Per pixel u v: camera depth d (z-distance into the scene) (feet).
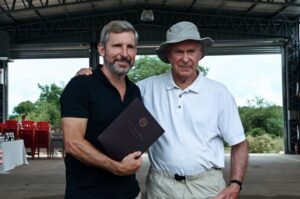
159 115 7.88
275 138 76.23
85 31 58.39
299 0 49.42
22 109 94.79
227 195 7.69
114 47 6.87
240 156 7.87
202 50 7.86
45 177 31.12
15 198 23.02
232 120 7.80
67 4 49.88
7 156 35.12
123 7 57.82
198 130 7.70
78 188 6.95
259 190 25.18
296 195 23.71
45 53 60.29
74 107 6.80
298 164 40.73
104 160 6.61
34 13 54.80
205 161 7.71
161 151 7.83
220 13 57.98
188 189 7.73
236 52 59.82
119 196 7.07
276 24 58.03
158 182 7.86
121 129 6.73
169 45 7.72
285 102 57.88
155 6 57.82
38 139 48.52
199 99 7.73
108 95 6.97
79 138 6.71
